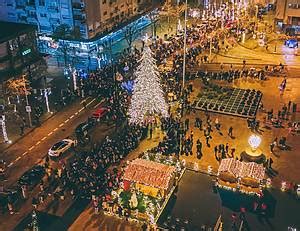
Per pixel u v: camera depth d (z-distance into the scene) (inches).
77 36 3122.5
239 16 3693.4
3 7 3299.7
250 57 3073.3
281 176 1823.3
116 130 2191.2
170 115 2256.4
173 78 2650.1
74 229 1585.9
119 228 1587.1
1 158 2017.7
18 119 2363.4
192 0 4025.6
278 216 1605.6
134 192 1672.0
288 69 2876.5
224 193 1737.2
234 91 2556.6
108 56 3179.1
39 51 2950.3
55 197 1734.7
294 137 2107.5
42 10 3179.1
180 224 1585.9
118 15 3393.2
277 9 3430.1
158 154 1941.4
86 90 2603.3
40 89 2664.9
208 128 2162.9
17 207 1699.1
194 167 1882.4
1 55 2490.2
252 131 2164.1
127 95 2434.8
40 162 1983.3
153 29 3612.2
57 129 2252.7
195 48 3122.5
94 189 1747.0
